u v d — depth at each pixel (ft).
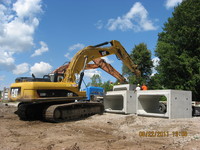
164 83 83.82
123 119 35.81
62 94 37.60
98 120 36.24
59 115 35.78
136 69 54.39
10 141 20.56
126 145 18.56
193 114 44.01
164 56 79.51
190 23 76.43
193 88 73.82
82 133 24.41
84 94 41.06
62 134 23.65
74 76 41.70
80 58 42.60
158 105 48.32
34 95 34.09
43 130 26.84
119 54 49.73
